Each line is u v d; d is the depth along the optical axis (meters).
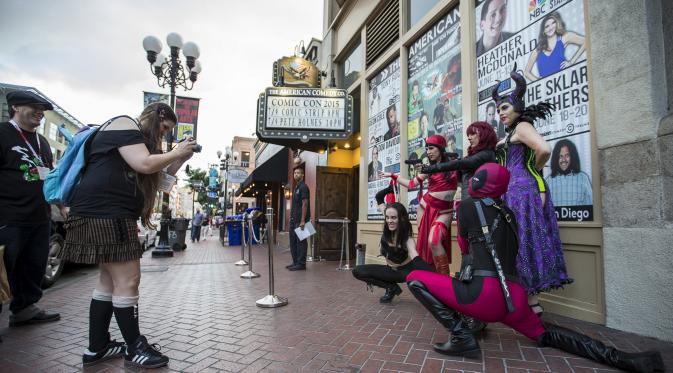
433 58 5.82
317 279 5.98
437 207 3.87
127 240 2.41
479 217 2.41
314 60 11.58
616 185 3.01
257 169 13.39
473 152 3.18
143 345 2.47
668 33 2.84
